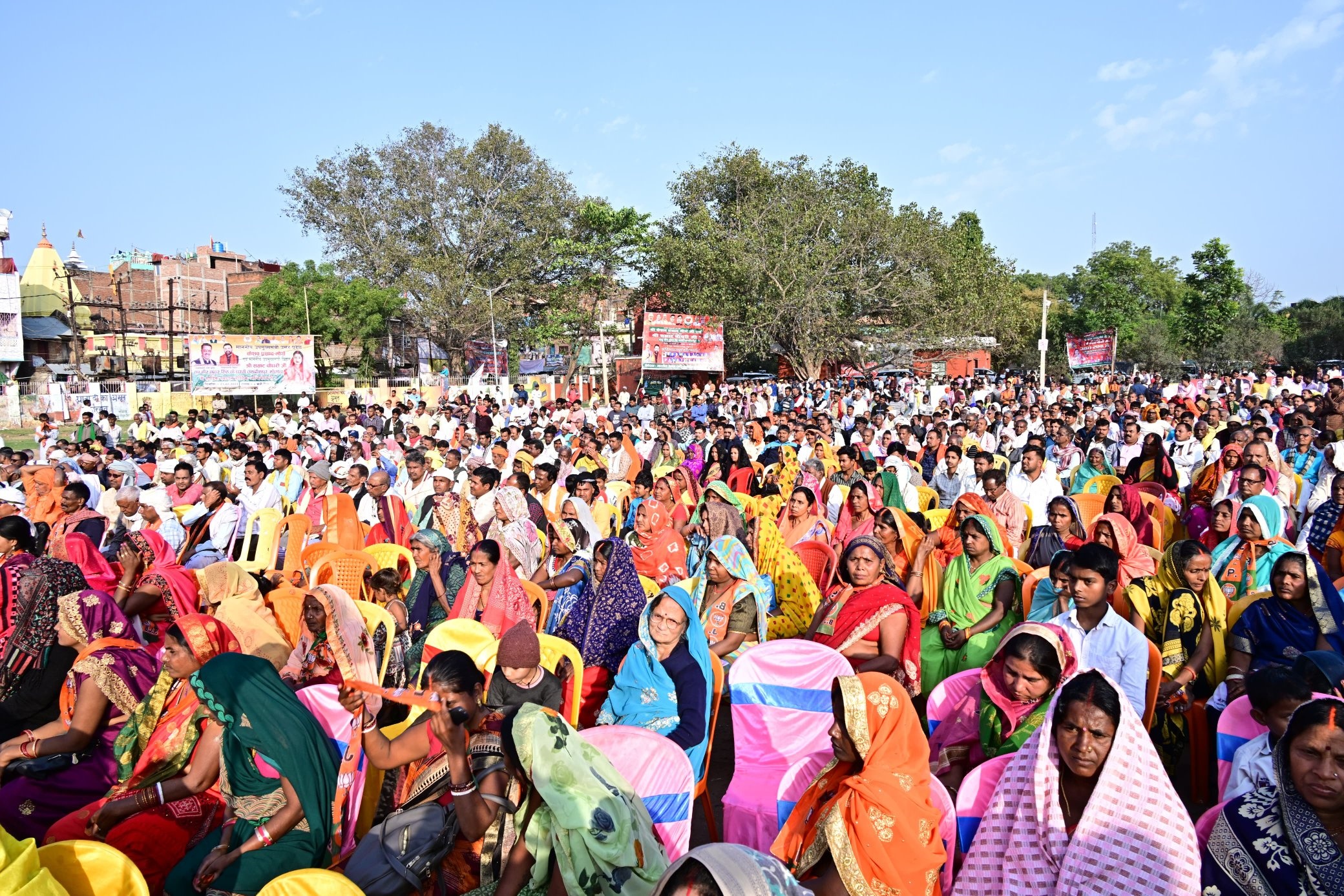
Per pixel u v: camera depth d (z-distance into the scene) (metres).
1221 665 5.26
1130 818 3.00
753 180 38.75
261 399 34.41
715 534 7.64
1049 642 3.91
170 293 41.06
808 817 3.47
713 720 5.06
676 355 33.09
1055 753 3.19
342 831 4.09
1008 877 3.20
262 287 42.19
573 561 6.91
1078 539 7.20
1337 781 2.84
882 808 3.19
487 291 43.66
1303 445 10.09
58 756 4.38
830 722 4.57
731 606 5.77
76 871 3.09
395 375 48.31
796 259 36.34
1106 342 33.28
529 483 9.59
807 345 37.03
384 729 4.54
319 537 8.99
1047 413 17.77
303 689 4.60
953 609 6.10
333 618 4.71
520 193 44.84
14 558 6.07
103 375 39.84
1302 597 4.97
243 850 3.66
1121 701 3.08
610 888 3.21
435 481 9.43
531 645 4.17
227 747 3.78
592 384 44.44
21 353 37.25
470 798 3.46
